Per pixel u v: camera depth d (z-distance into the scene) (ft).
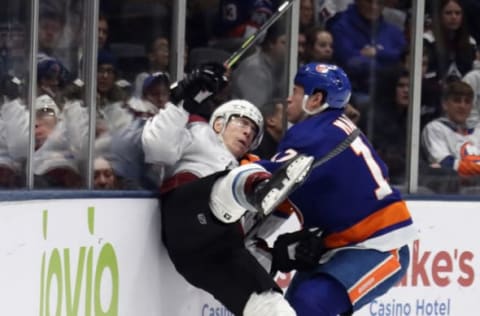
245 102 38.52
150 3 38.60
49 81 33.63
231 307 36.19
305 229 36.42
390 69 46.24
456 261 47.37
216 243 35.99
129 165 37.32
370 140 46.09
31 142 32.63
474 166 48.29
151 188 37.58
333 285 35.94
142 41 38.29
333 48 45.06
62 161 34.40
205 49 41.63
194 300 38.81
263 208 33.63
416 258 46.09
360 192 36.11
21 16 32.12
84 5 35.35
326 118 36.52
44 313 32.09
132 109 37.70
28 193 31.19
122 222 35.73
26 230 31.14
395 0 46.21
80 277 33.88
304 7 44.21
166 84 39.45
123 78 37.40
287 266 36.55
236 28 42.65
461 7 47.42
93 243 34.45
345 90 36.73
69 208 33.24
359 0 45.50
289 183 33.22
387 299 45.09
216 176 35.42
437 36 47.19
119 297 35.81
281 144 36.32
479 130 48.37
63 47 34.37
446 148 47.60
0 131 31.37
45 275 32.09
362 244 36.22
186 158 37.22
